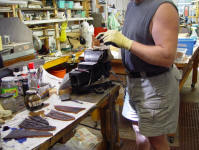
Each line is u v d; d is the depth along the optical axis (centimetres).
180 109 308
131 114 160
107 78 184
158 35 115
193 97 350
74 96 152
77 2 437
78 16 427
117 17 571
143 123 142
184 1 712
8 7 267
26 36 245
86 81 157
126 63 144
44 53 322
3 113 121
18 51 223
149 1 122
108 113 171
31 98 129
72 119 118
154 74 133
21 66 179
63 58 304
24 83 149
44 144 98
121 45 122
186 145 225
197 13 559
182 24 504
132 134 244
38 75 164
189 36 391
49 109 131
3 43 231
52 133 105
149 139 149
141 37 126
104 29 417
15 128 111
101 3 525
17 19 244
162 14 113
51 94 154
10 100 141
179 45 276
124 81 245
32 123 114
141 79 138
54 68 321
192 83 389
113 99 172
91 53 167
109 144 183
